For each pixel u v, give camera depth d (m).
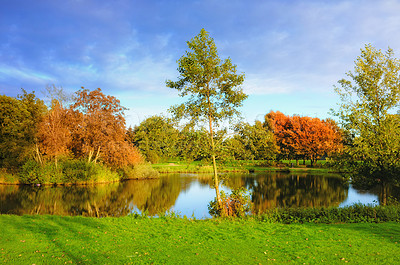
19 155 32.62
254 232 9.92
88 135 34.94
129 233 9.70
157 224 11.24
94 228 10.34
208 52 13.16
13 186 28.78
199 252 7.68
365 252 7.56
